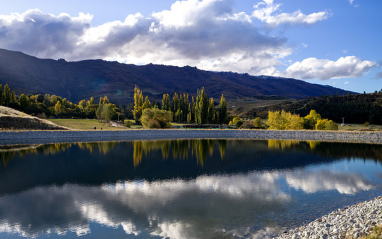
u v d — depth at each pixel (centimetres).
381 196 1795
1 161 3509
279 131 7956
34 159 3672
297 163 3400
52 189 2159
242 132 8219
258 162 3478
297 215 1515
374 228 971
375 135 6919
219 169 2992
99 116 12075
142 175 2672
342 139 7144
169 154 4200
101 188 2180
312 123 9481
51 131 6738
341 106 13175
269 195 1939
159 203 1777
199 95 11712
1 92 11238
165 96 13050
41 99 14862
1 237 1305
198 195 1950
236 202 1780
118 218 1523
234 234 1276
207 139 6962
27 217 1556
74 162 3444
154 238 1267
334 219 1294
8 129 6675
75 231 1362
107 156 3953
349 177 2566
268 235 1253
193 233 1301
